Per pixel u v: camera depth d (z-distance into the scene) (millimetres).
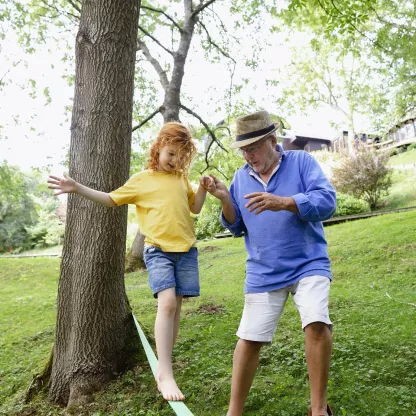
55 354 4113
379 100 18984
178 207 2920
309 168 2652
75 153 4012
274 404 3275
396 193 18812
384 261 8266
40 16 11664
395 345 4133
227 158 12812
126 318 4371
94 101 3994
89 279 4027
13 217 29438
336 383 3498
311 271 2488
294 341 4523
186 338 5074
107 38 4023
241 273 9562
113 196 2883
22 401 4203
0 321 8320
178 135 2945
